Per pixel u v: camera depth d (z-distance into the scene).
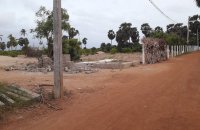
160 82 15.87
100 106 10.28
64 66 24.97
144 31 86.06
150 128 7.70
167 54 39.50
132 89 13.76
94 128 7.75
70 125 8.09
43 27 32.50
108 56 50.88
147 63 31.55
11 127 8.11
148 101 10.94
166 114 9.07
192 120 8.42
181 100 11.11
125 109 9.74
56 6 11.62
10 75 19.64
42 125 8.20
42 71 22.95
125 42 78.31
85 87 14.33
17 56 53.09
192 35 94.50
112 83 15.89
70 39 36.41
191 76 18.50
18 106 9.98
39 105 10.45
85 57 49.41
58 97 11.62
